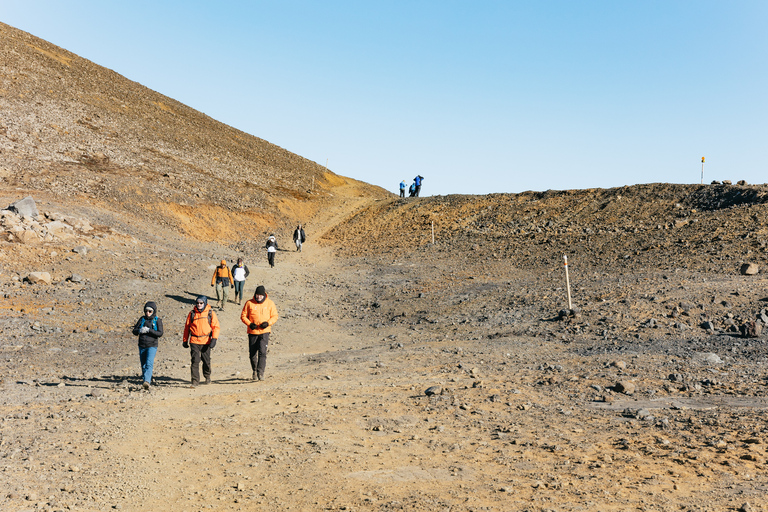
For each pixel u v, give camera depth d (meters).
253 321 11.34
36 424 7.81
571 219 34.44
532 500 4.86
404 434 7.17
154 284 22.38
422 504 4.87
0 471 5.85
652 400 8.52
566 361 11.57
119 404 9.14
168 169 49.75
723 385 9.22
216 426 7.77
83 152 45.81
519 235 33.72
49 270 21.80
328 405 8.81
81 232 27.11
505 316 17.22
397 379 10.73
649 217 31.14
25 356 13.30
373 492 5.23
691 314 14.51
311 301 23.25
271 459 6.31
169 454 6.58
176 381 11.30
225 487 5.50
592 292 18.16
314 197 58.38
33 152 41.44
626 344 12.66
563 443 6.62
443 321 17.91
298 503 5.05
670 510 4.56
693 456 5.92
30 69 61.88
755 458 5.75
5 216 24.88
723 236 23.48
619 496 4.89
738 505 4.61
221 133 78.88
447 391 9.37
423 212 45.12
